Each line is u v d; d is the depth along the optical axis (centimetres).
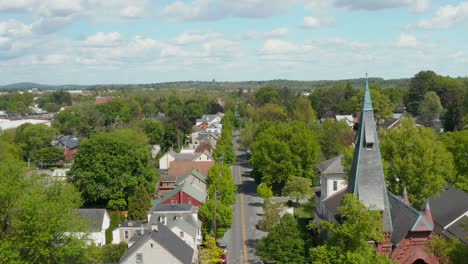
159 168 14700
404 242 4812
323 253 4678
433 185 7000
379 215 4612
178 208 8394
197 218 8625
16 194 4641
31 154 15588
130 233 8119
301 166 11238
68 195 5262
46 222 4572
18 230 4441
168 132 18450
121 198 10556
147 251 6084
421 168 6938
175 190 9969
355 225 4544
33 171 5628
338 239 4722
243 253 7694
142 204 8938
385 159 7300
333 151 12888
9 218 4747
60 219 4688
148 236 6131
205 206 8169
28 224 4438
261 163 11262
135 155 10625
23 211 4550
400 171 7081
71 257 5141
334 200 6900
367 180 5103
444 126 15862
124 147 10550
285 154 10988
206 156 14250
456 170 8888
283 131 11431
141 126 18612
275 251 6231
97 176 10375
